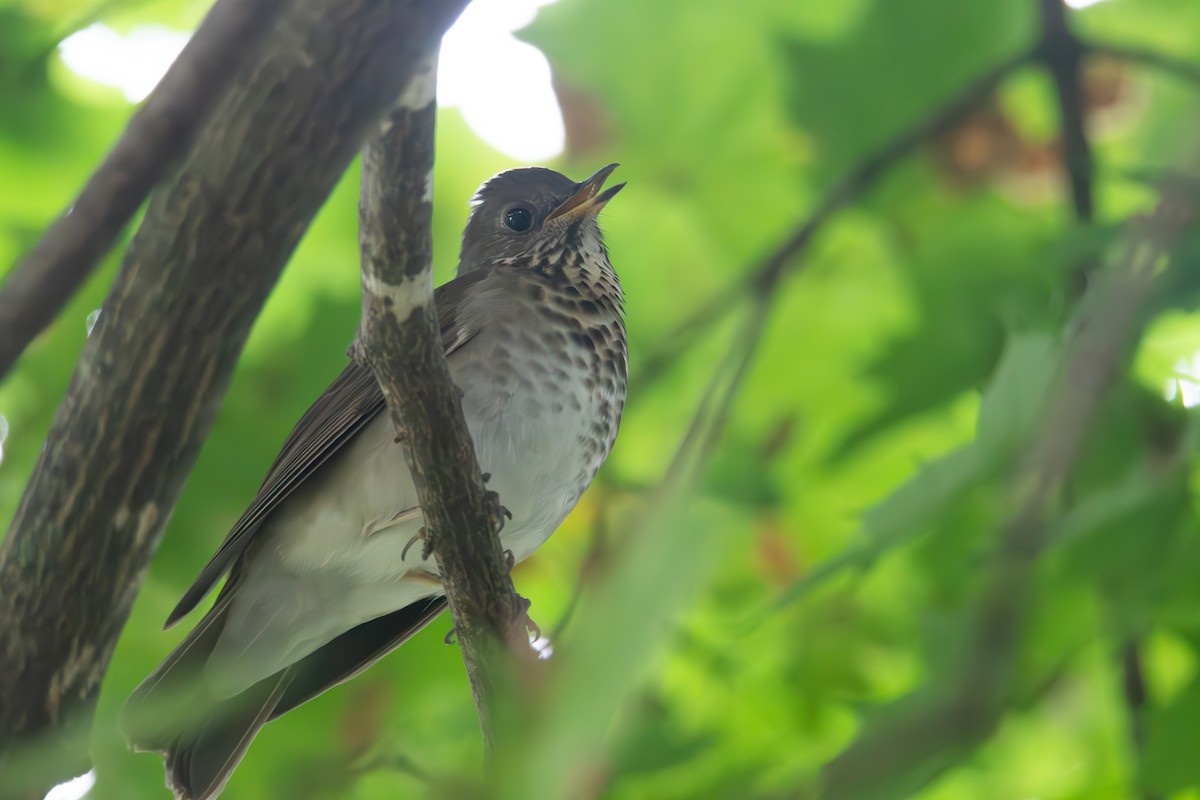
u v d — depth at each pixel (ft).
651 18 36.11
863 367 30.42
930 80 34.68
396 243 18.94
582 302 32.58
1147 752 17.56
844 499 33.01
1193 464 14.62
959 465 12.59
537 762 7.86
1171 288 11.75
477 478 22.52
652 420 36.32
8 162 34.50
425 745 31.60
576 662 8.04
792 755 27.45
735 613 31.76
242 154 14.64
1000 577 9.95
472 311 31.27
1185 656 19.95
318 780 31.37
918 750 9.21
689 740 22.99
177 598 32.40
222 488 32.68
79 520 17.39
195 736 27.53
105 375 16.48
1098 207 26.86
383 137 17.56
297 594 31.30
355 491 30.96
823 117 35.47
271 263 15.53
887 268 36.09
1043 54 26.96
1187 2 35.91
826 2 35.78
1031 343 12.66
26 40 27.99
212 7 10.44
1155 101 35.42
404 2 13.98
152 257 15.60
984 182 35.35
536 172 36.91
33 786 10.93
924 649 11.59
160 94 10.21
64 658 18.17
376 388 30.12
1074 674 20.38
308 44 14.02
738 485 27.91
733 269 37.65
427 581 30.99
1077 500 14.76
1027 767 25.90
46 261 9.96
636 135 37.35
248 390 33.81
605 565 9.02
